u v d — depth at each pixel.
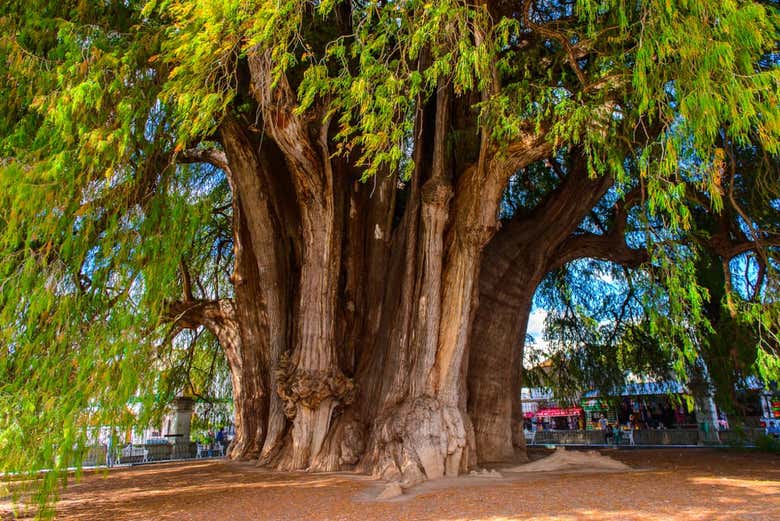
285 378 10.09
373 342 11.23
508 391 11.38
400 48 7.57
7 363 5.81
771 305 8.26
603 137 7.64
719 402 12.93
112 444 6.20
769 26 5.96
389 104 6.71
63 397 5.66
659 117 7.16
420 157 10.72
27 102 6.82
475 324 11.55
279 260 11.68
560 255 13.03
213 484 8.78
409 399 9.25
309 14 9.05
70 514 6.67
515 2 9.84
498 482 7.86
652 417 21.11
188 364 17.64
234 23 6.63
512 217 13.18
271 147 12.01
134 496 8.02
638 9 6.64
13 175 5.73
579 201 11.86
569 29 8.38
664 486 6.91
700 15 5.82
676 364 8.20
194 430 20.33
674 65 6.29
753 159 9.89
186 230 7.10
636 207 12.19
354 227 11.94
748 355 10.95
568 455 9.91
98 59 6.69
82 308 6.38
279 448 10.84
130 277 6.55
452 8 6.80
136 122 7.33
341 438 10.02
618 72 7.61
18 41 7.01
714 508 5.38
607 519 5.02
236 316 14.38
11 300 5.81
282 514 5.99
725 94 5.76
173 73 6.38
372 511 5.97
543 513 5.41
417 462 8.39
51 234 6.20
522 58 8.94
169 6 6.88
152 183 7.65
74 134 6.55
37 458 5.36
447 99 9.88
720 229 11.45
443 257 9.90
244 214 12.91
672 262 8.20
